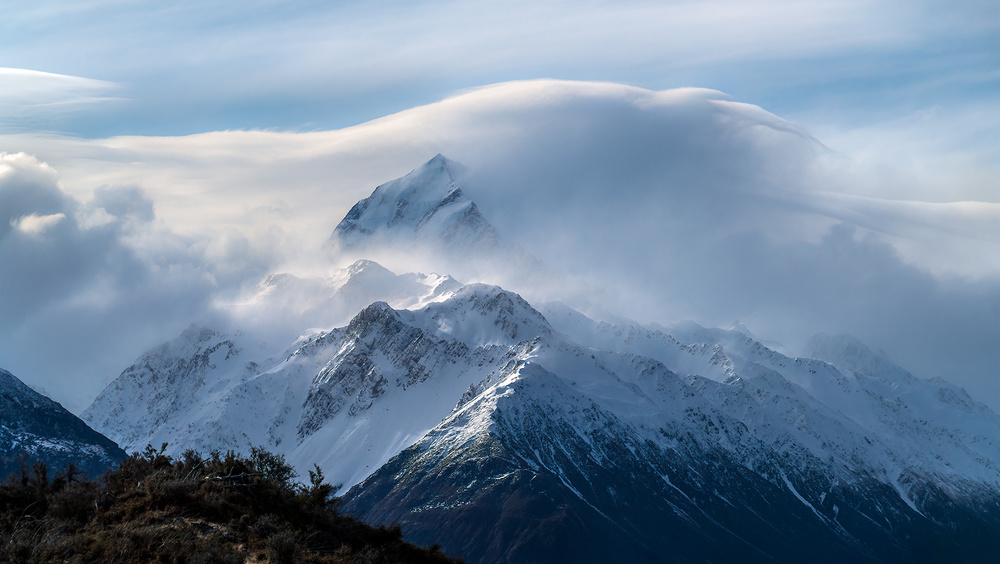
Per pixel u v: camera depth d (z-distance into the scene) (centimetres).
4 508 6806
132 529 6562
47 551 6203
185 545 6406
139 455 7725
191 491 7156
